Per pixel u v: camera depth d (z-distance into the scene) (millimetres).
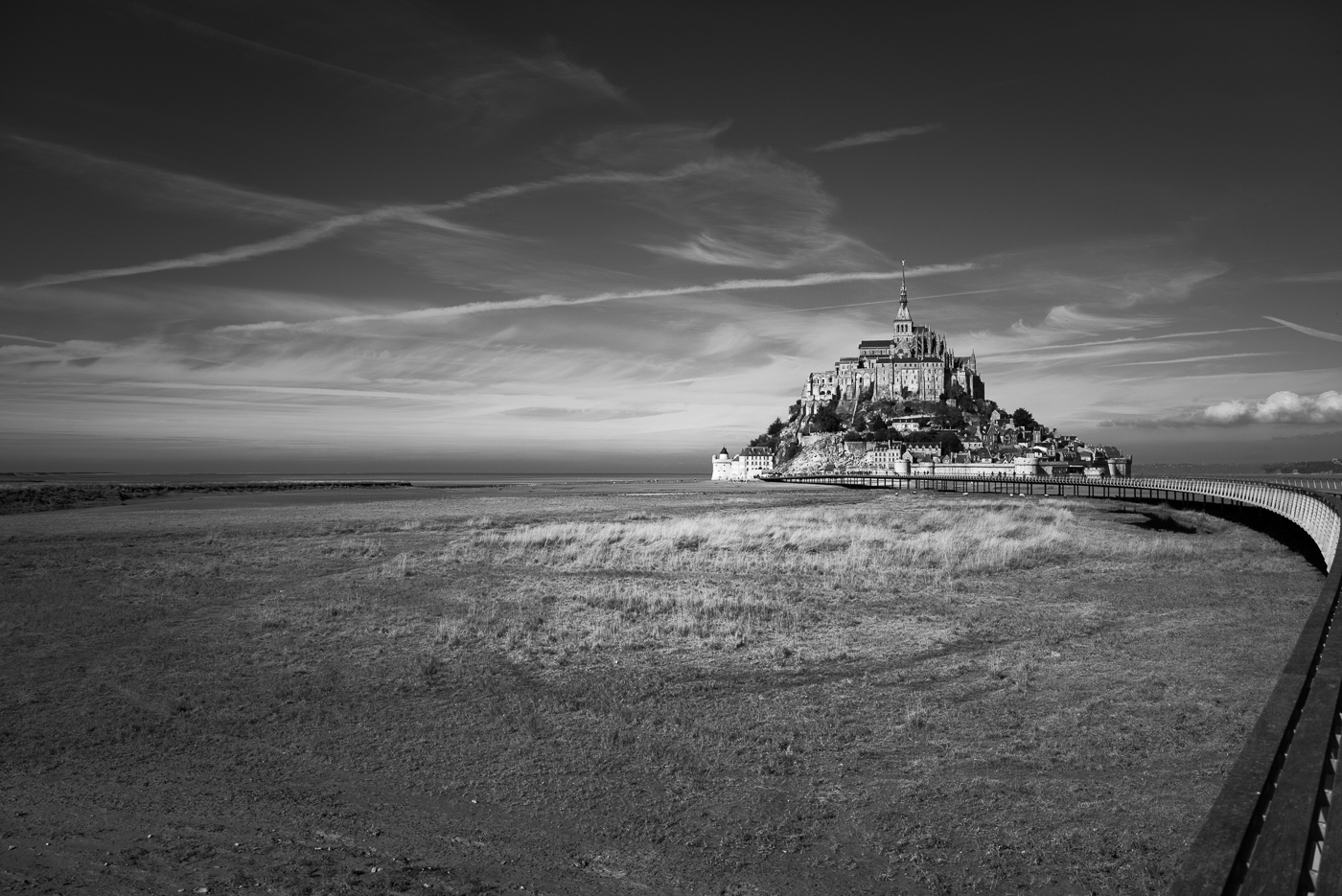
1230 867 5570
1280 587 39312
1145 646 28047
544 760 18516
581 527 72250
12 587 40812
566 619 33938
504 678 25172
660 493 185500
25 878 13008
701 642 29750
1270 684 22828
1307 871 6301
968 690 23391
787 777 17422
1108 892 12492
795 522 79188
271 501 135625
